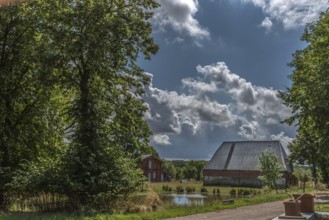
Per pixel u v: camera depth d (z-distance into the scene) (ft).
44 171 67.05
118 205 69.10
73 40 74.90
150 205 74.38
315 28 56.44
